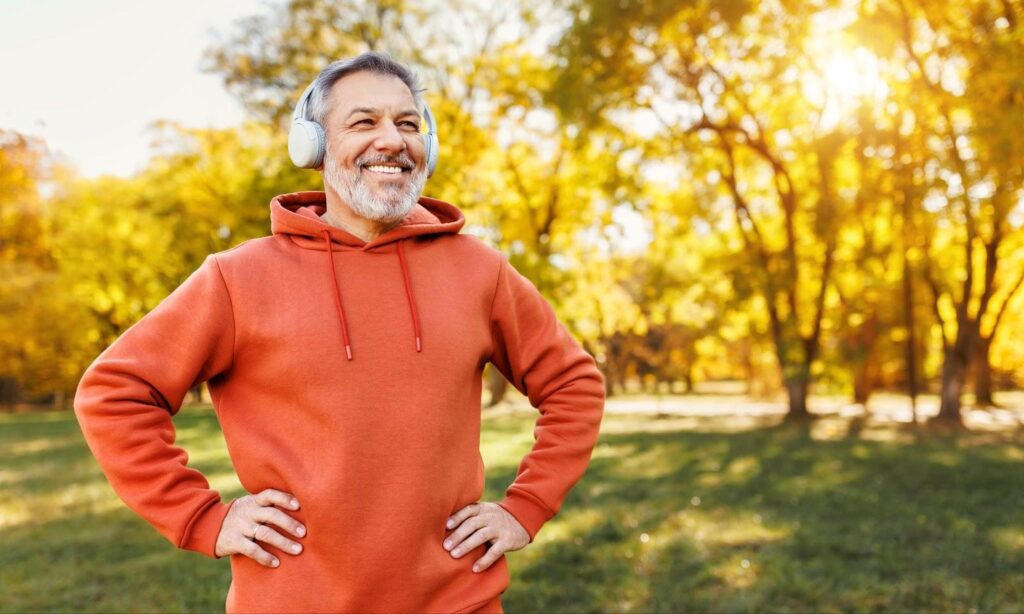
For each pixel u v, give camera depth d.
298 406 1.76
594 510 7.20
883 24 15.58
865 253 18.97
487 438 14.84
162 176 25.30
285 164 18.09
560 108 17.11
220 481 9.54
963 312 18.92
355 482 1.72
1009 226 18.56
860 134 17.55
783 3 16.78
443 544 1.82
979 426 18.06
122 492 1.70
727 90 18.42
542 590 4.79
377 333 1.80
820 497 7.82
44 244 33.41
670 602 4.51
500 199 22.88
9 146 23.78
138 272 32.91
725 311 20.17
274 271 1.83
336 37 19.80
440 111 20.77
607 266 25.45
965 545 5.67
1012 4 13.23
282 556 1.73
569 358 2.09
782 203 19.83
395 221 1.89
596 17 16.64
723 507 7.34
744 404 33.22
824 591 4.64
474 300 1.95
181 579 5.32
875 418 21.06
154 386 1.74
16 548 6.35
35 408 42.97
